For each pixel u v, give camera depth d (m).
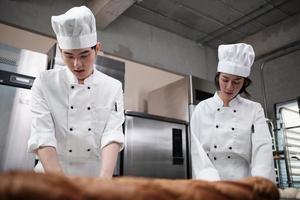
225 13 3.84
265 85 4.10
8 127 1.82
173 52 4.21
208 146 1.47
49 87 1.25
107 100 1.30
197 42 4.64
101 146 1.21
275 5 3.68
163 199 0.30
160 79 3.80
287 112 3.69
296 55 3.83
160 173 2.50
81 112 1.25
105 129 1.25
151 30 4.04
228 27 4.20
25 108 1.91
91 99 1.27
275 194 0.42
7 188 0.23
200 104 1.58
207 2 3.60
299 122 3.53
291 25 3.95
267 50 4.16
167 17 3.90
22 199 0.23
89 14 1.17
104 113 1.28
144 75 3.63
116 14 3.16
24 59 1.98
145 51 3.85
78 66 1.14
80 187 0.27
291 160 3.21
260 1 3.59
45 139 1.09
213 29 4.25
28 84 1.96
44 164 1.03
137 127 2.45
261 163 1.28
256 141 1.36
